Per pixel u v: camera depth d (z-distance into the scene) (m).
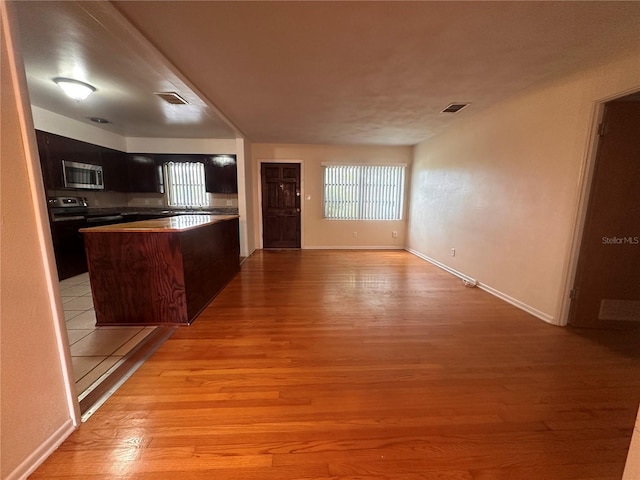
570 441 1.31
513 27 1.77
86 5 1.53
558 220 2.50
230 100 3.22
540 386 1.69
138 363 1.89
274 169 6.00
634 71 1.96
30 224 1.12
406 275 4.16
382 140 5.42
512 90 2.82
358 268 4.56
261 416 1.43
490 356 2.02
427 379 1.75
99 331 2.34
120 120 4.17
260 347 2.11
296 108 3.49
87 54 2.17
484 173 3.50
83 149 4.26
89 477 1.11
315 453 1.23
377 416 1.45
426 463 1.19
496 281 3.29
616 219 2.30
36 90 2.99
